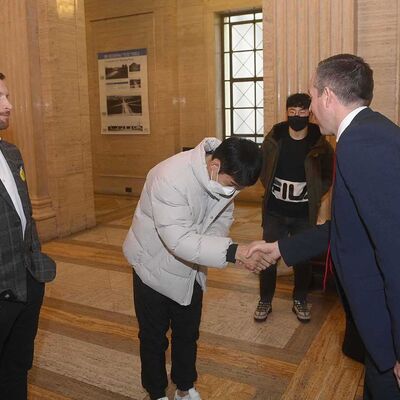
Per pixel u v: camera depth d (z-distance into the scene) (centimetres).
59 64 645
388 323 168
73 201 682
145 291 236
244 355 331
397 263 150
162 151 962
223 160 203
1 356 223
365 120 165
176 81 938
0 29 635
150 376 246
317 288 453
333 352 333
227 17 905
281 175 365
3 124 205
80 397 285
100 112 1023
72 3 658
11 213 203
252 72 905
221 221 240
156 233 225
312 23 438
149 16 934
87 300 437
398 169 151
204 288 244
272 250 235
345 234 170
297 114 343
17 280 204
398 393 175
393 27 413
